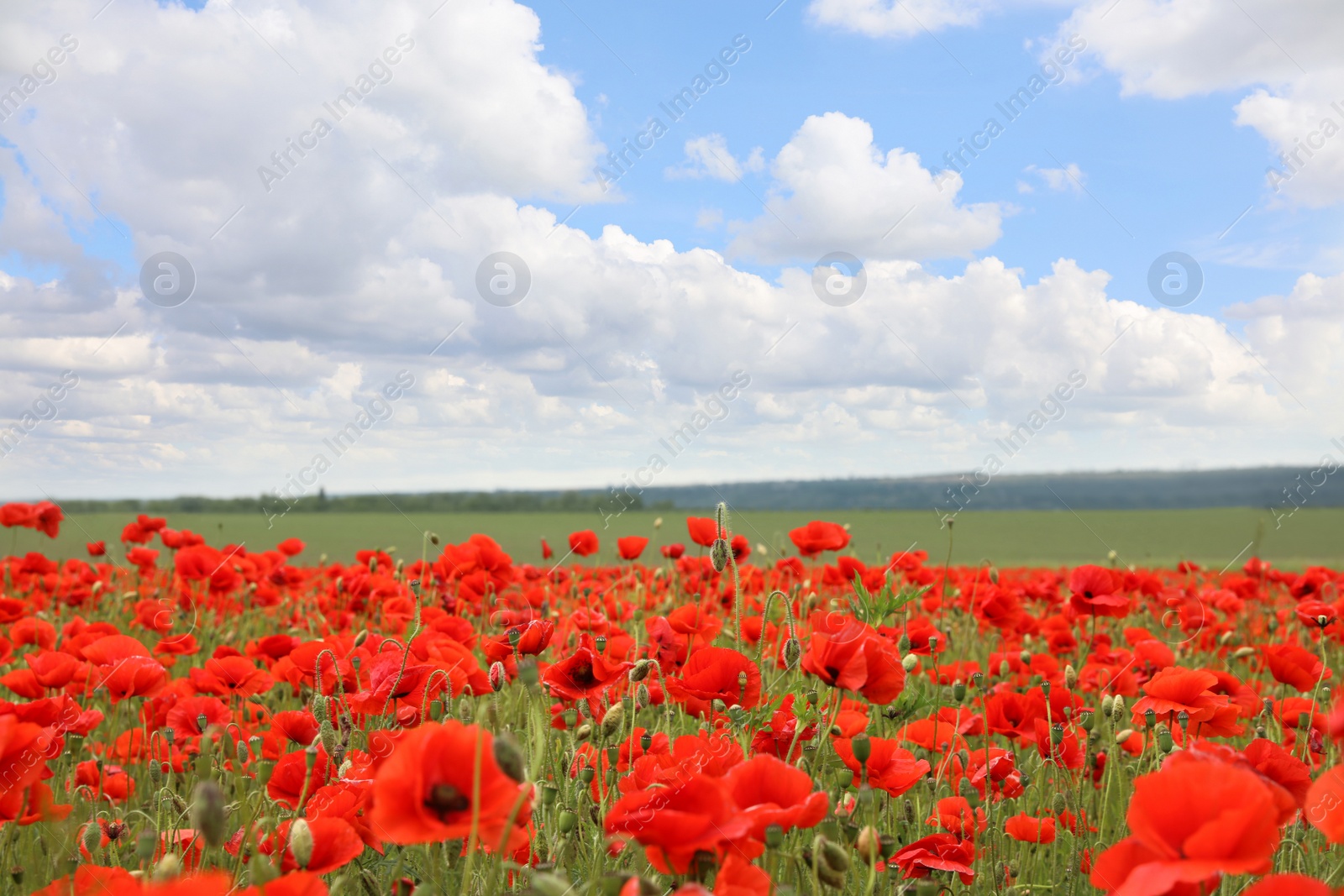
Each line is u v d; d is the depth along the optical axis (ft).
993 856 7.53
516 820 4.00
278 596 20.74
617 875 4.06
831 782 7.40
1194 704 8.24
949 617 18.61
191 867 6.11
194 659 17.03
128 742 9.73
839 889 5.16
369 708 6.99
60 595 20.31
